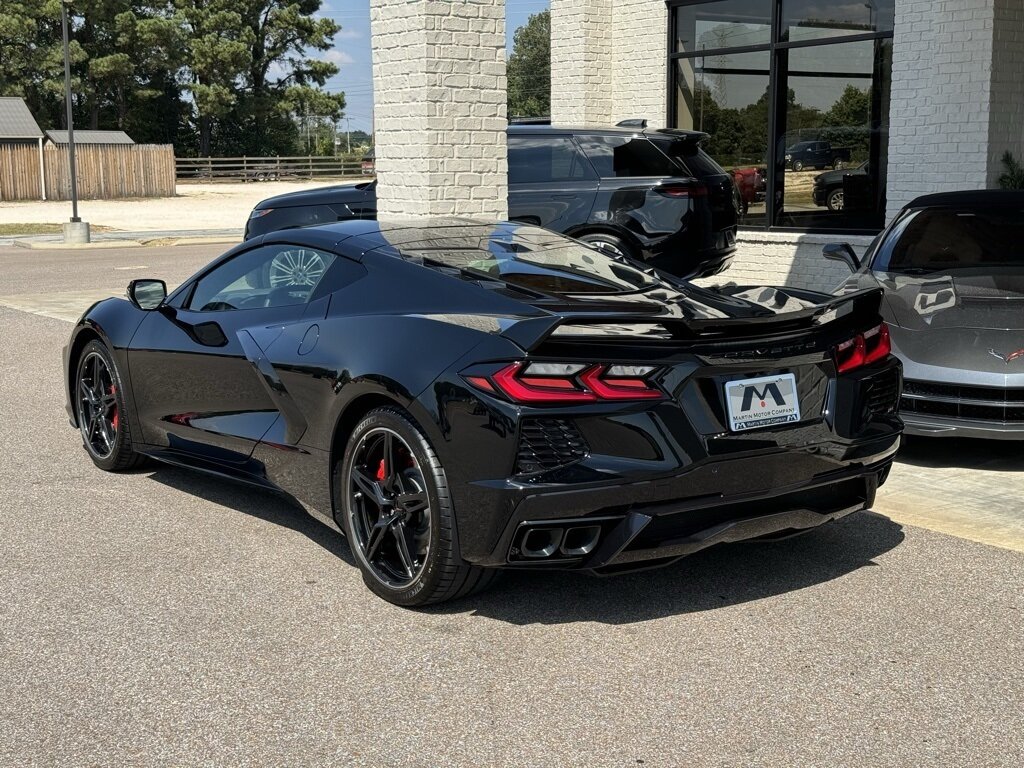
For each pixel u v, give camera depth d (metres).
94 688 3.23
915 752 2.86
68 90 25.47
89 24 65.00
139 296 5.25
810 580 4.10
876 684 3.25
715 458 3.55
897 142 10.75
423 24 8.06
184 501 5.12
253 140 70.81
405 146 8.43
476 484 3.47
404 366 3.69
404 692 3.21
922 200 7.27
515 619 3.74
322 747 2.89
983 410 5.49
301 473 4.30
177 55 65.69
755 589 4.01
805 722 3.02
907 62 10.58
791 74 12.05
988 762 2.81
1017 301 6.00
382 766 2.80
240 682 3.27
